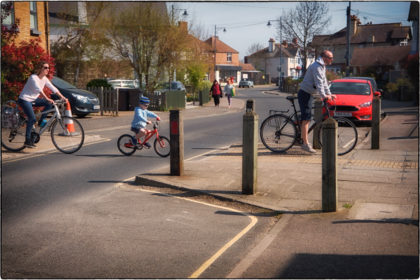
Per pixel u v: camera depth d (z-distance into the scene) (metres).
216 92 27.39
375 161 8.00
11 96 12.75
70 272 3.57
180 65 27.62
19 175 7.08
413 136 11.51
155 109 22.94
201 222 4.86
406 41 74.69
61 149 9.29
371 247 3.88
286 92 55.72
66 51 26.48
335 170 4.98
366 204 5.23
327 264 3.58
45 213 5.12
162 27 25.64
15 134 9.18
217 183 6.43
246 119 5.77
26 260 3.80
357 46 76.25
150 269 3.63
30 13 16.84
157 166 7.99
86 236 4.39
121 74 27.36
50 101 9.07
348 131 8.72
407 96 31.67
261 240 4.23
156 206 5.47
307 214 4.96
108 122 15.66
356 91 14.38
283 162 8.02
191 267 3.67
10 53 13.11
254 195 5.80
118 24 25.92
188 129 14.23
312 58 56.50
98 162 8.32
